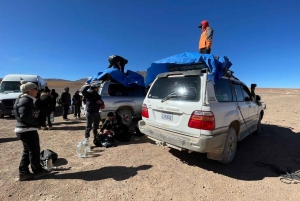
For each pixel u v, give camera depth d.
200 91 3.33
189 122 3.32
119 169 3.60
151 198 2.72
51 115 7.89
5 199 2.62
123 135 5.39
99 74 7.16
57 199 2.65
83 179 3.21
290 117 9.92
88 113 4.93
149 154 4.41
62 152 4.51
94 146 4.96
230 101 4.04
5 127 7.47
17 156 4.24
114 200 2.66
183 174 3.46
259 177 3.40
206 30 5.24
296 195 2.85
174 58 4.21
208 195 2.82
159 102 3.95
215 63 3.59
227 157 3.77
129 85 6.89
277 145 5.30
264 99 21.48
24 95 3.06
